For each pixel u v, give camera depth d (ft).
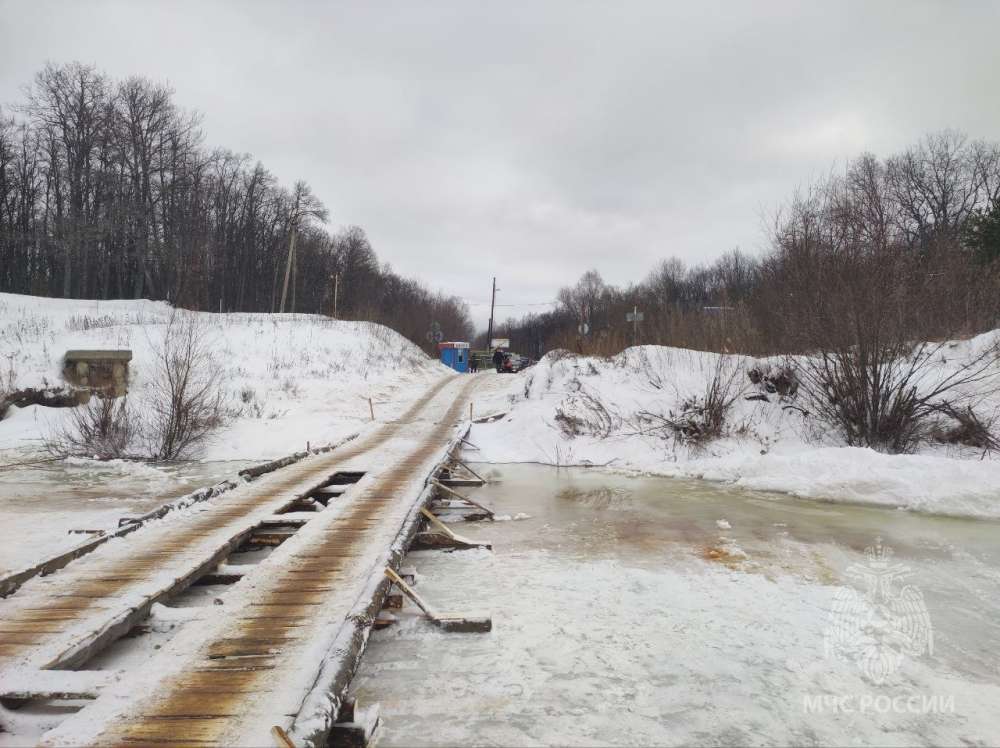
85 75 147.84
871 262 45.32
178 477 42.09
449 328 249.34
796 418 49.14
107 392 57.36
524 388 77.56
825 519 30.14
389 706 13.35
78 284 155.53
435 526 28.94
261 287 198.49
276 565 19.86
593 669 14.92
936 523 29.14
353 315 151.02
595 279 282.97
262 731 10.51
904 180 129.39
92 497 35.27
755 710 12.98
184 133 161.79
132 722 10.80
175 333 65.36
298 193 203.92
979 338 47.11
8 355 64.85
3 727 11.99
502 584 21.15
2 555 23.65
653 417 52.90
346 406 71.92
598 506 33.71
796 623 17.52
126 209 148.25
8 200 152.76
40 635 14.56
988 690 13.80
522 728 12.41
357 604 16.07
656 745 11.75
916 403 42.34
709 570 22.30
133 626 16.39
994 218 67.36
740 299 69.41
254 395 68.49
